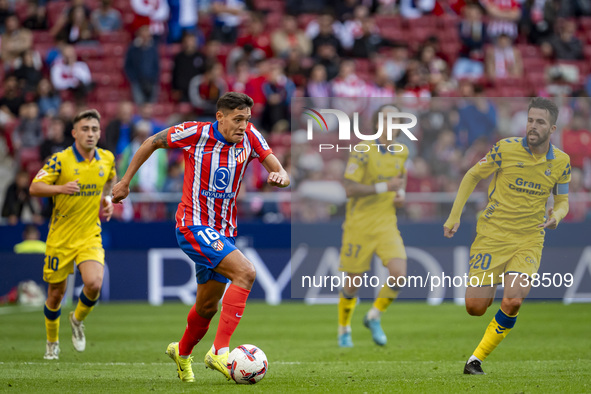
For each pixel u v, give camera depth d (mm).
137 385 18969
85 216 24875
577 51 66875
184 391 17750
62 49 58281
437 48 60406
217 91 54594
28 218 47188
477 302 22156
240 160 19016
